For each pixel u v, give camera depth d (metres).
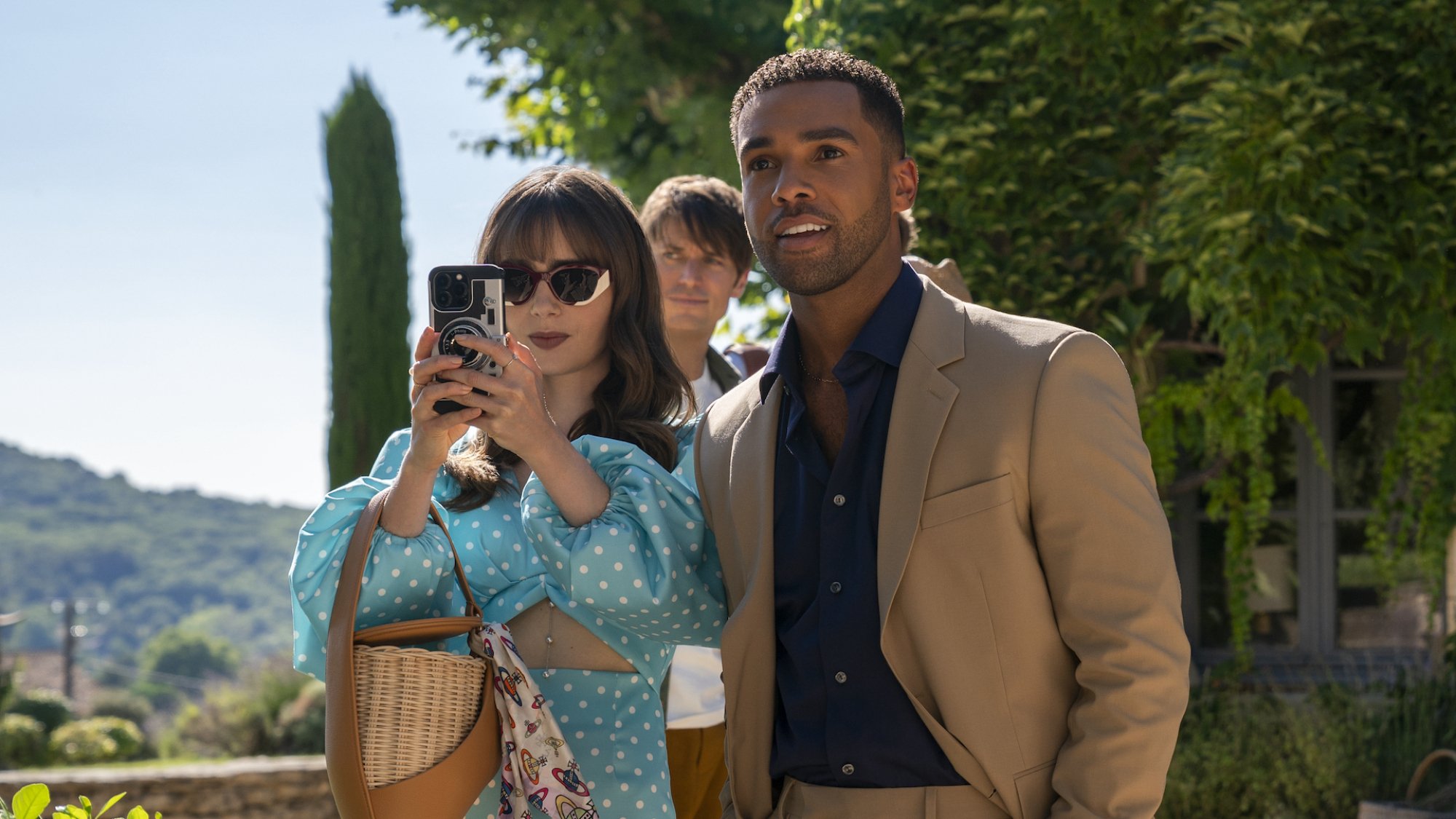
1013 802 1.83
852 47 5.85
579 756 2.21
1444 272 5.25
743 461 2.10
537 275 2.38
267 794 9.62
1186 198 5.28
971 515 1.85
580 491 2.14
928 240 5.82
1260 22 5.23
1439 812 4.75
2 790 9.09
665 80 7.96
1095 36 5.64
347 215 15.20
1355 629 6.22
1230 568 5.81
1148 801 1.76
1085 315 5.93
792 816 1.97
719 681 2.97
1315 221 5.19
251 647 146.00
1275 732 5.79
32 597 150.38
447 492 2.37
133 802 9.29
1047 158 5.70
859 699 1.92
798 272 1.94
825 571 1.95
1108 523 1.80
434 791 1.97
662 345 2.53
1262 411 5.41
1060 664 1.87
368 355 15.04
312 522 2.16
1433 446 5.50
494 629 2.05
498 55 8.85
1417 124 5.26
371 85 15.44
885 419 1.97
